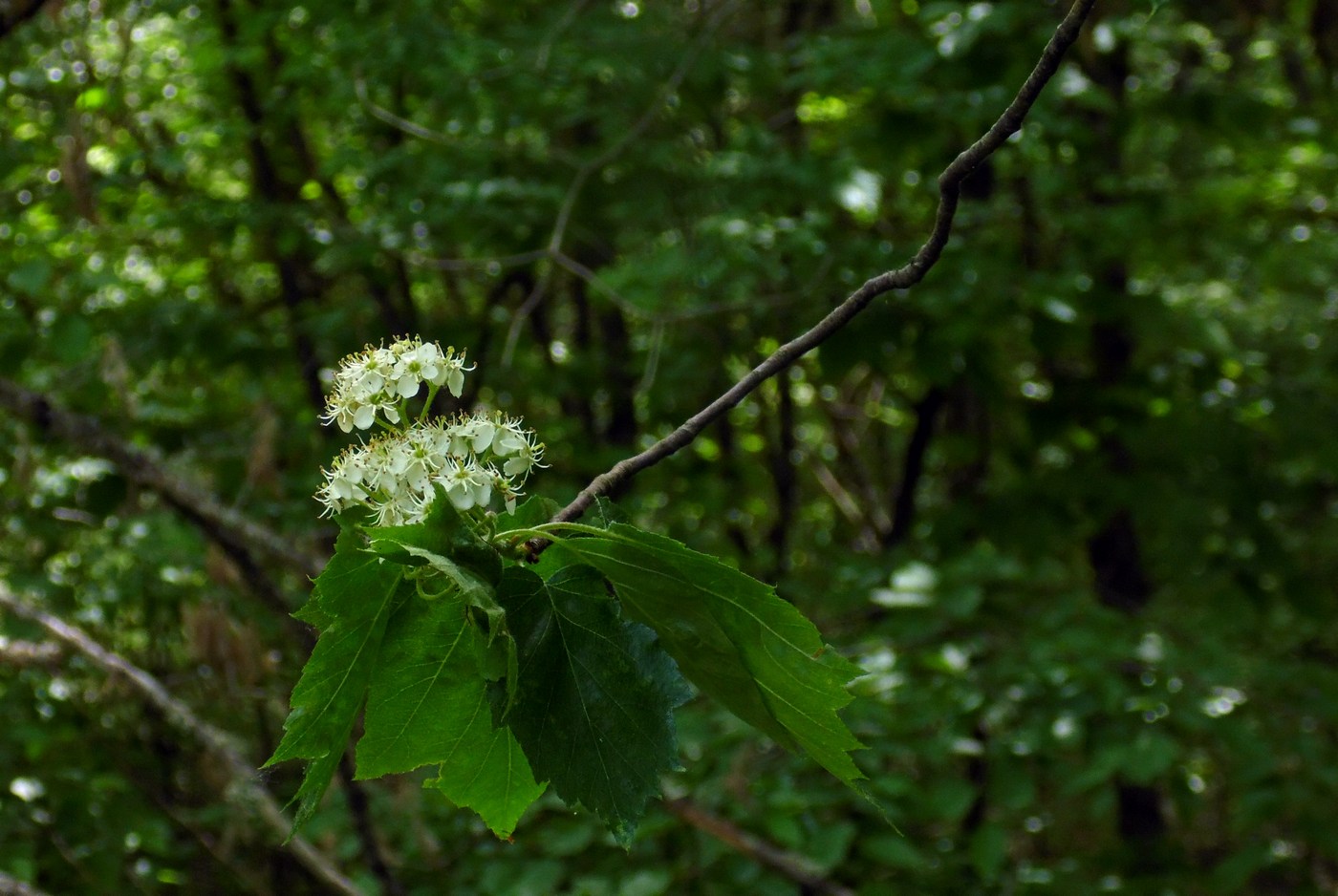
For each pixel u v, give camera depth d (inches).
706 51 237.1
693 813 163.5
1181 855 216.5
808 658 45.4
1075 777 172.7
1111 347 291.3
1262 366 280.2
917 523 327.0
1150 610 269.1
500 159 232.4
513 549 47.9
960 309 214.1
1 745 171.3
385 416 52.4
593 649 45.6
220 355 223.5
